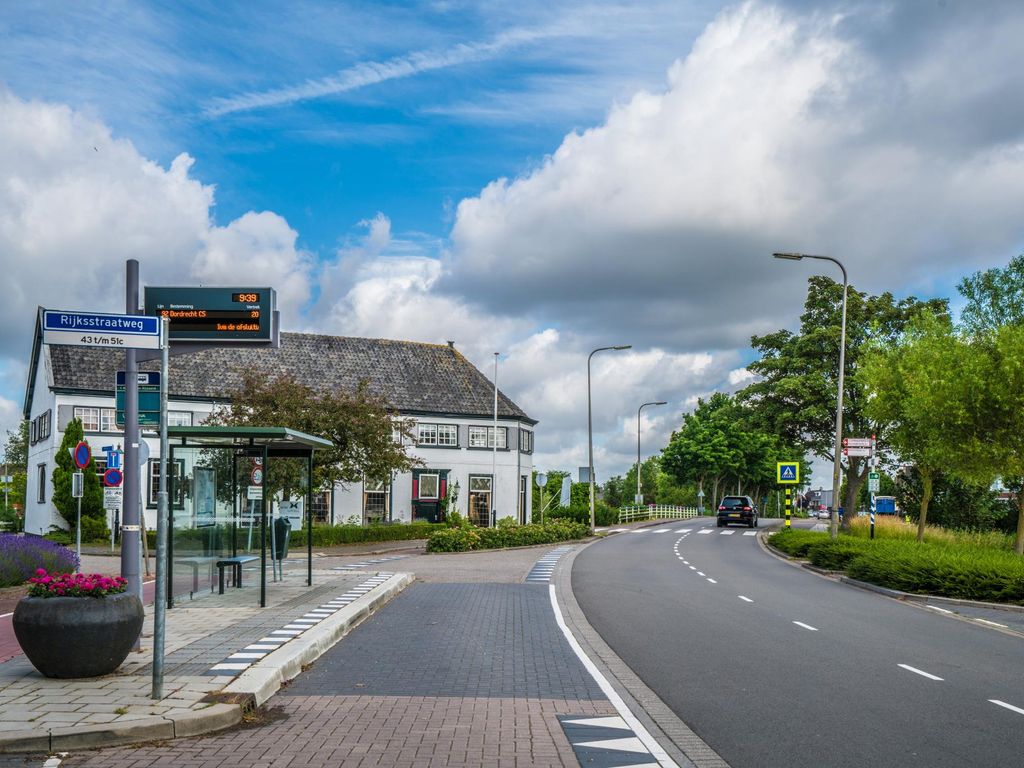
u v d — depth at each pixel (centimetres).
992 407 2548
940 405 2612
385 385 5341
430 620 1464
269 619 1336
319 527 3903
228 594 1689
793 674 1023
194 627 1246
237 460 1825
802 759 676
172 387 4594
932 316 3256
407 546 3788
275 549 1862
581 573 2427
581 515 5578
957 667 1074
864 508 6769
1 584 1792
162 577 817
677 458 9294
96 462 4312
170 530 1494
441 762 659
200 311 1714
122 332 845
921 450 2967
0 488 7169
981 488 4444
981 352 2672
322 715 808
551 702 869
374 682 958
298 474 3625
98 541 3866
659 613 1589
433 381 5534
